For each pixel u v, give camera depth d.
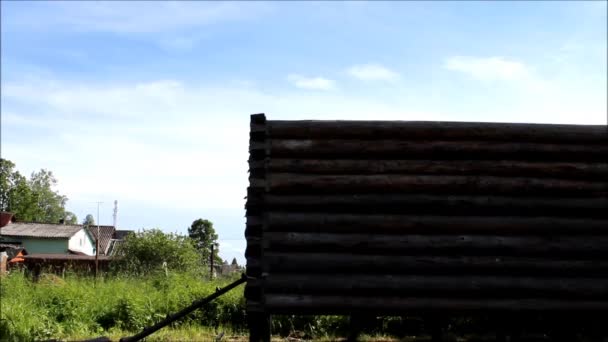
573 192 7.01
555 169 7.05
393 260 6.64
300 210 6.79
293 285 6.50
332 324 12.52
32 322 11.81
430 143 7.04
